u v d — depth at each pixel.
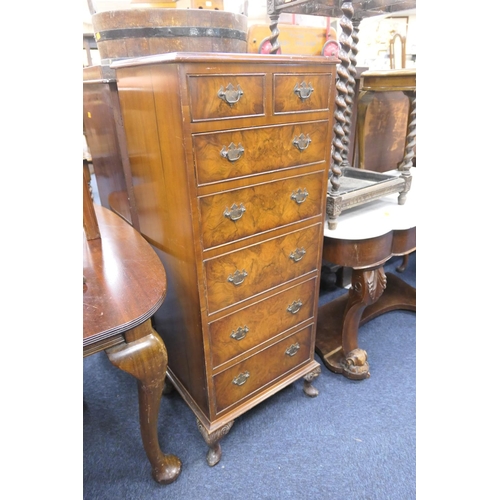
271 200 0.96
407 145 1.41
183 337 1.10
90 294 0.78
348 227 1.24
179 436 1.25
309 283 1.20
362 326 1.79
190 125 0.75
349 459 1.16
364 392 1.41
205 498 1.06
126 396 1.42
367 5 1.24
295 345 1.26
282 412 1.33
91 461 1.17
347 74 1.08
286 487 1.08
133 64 0.81
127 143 1.03
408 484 1.08
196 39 0.94
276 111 0.87
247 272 1.00
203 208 0.84
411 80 1.38
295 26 1.27
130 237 1.07
